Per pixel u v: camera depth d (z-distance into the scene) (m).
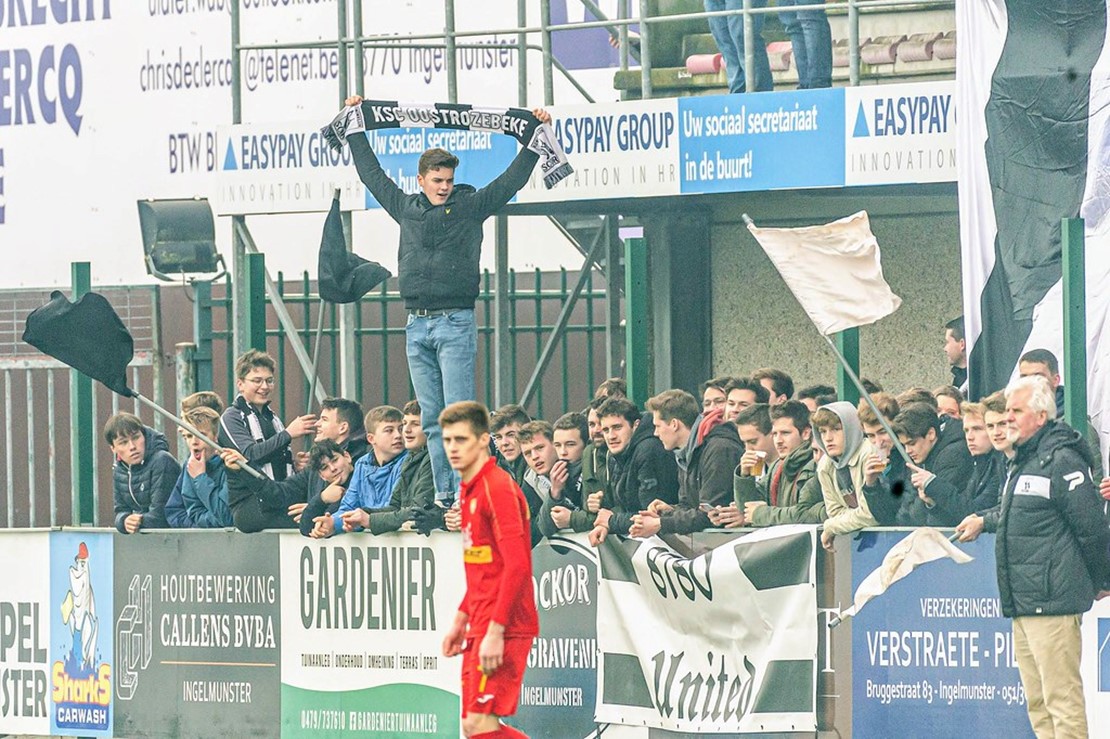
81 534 40.47
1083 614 30.59
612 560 34.66
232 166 42.62
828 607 32.62
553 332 47.72
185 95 57.22
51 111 58.88
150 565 39.47
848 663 32.50
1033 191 34.69
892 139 37.03
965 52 35.50
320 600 37.41
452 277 35.62
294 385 56.44
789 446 33.38
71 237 58.78
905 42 43.56
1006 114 34.97
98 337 38.31
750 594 33.22
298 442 55.41
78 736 40.56
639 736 34.56
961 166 35.53
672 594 34.00
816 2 40.12
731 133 38.38
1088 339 33.59
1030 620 30.09
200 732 38.91
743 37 40.88
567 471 35.34
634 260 37.12
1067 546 29.78
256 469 38.25
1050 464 29.78
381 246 56.06
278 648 37.94
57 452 58.03
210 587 38.69
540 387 48.06
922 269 45.41
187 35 57.06
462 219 35.69
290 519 38.16
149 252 49.88
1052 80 34.50
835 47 44.44
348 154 41.34
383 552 36.59
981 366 35.25
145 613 39.53
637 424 34.53
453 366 35.72
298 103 55.62
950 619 31.67
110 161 58.28
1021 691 31.19
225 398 56.78
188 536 38.94
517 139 37.41
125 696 39.84
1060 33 34.56
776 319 46.50
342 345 42.75
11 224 59.34
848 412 32.31
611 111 39.47
